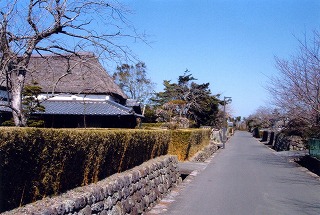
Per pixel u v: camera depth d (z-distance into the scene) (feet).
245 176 43.60
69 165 15.81
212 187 34.96
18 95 26.63
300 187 35.37
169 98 135.74
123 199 19.99
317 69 51.16
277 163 61.41
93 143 17.90
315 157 52.44
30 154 12.85
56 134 14.33
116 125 60.44
